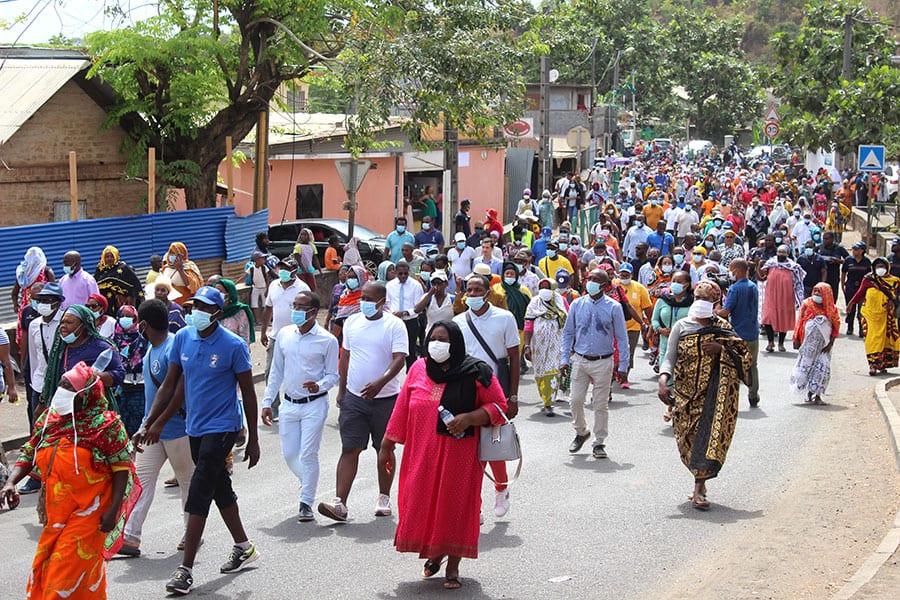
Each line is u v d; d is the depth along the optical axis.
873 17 46.34
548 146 38.03
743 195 43.34
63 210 22.34
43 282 14.75
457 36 21.95
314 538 9.04
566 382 14.36
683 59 99.81
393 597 7.60
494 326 10.04
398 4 22.75
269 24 23.16
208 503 7.84
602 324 11.83
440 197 36.66
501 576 8.06
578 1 27.19
